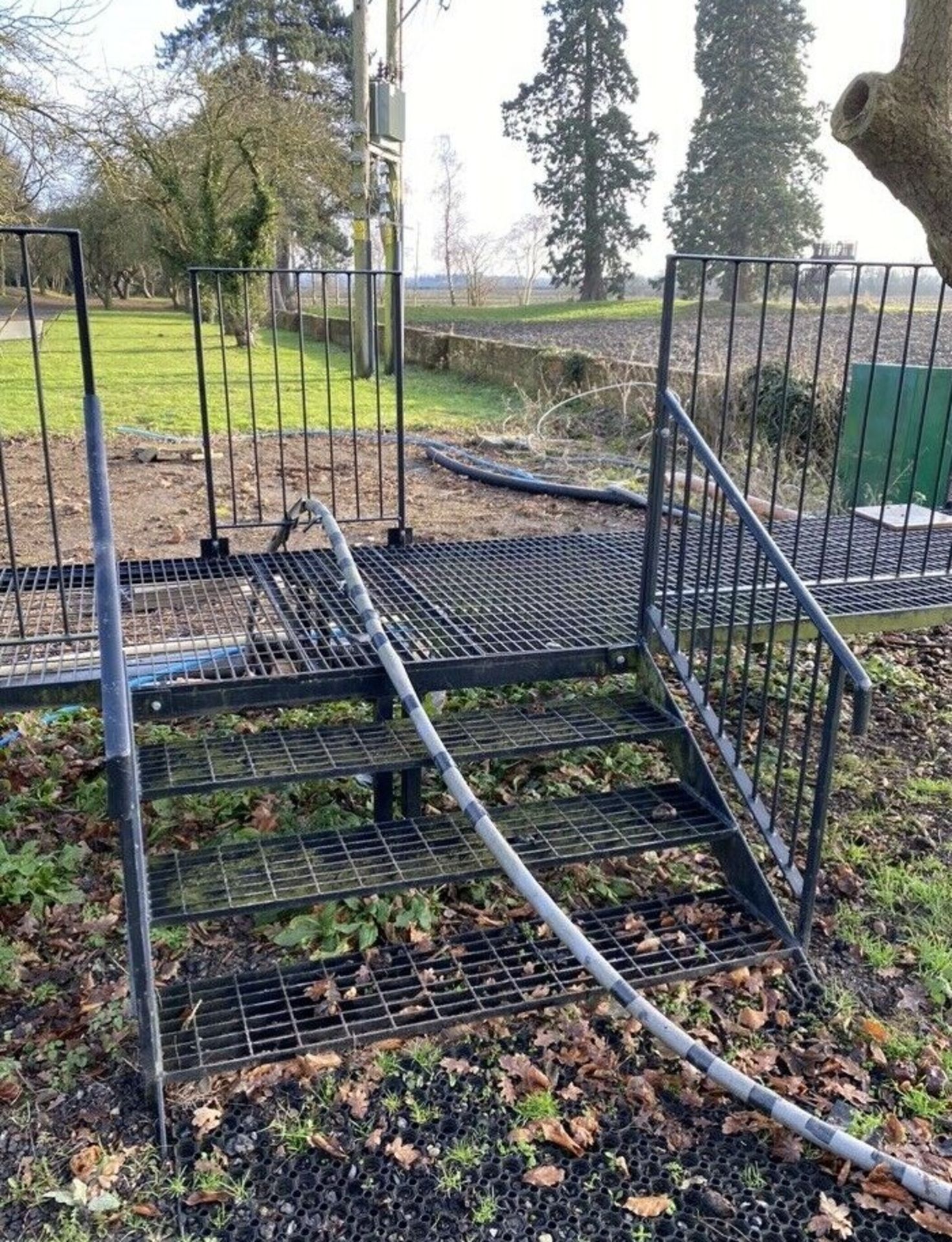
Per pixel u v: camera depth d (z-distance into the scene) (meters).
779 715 3.79
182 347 17.33
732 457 7.11
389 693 2.85
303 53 26.06
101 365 14.23
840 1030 2.27
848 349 3.40
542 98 31.38
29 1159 1.90
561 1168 1.89
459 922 2.62
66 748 3.39
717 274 28.31
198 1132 1.95
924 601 3.43
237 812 3.07
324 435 8.70
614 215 31.77
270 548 4.09
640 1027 2.25
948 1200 1.77
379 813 2.90
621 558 4.02
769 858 2.93
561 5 30.33
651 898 2.73
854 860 2.94
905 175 2.70
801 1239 1.77
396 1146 1.93
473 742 2.78
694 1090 2.08
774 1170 1.90
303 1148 1.93
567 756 3.43
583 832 2.68
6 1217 1.79
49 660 2.82
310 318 19.56
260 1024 2.22
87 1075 2.10
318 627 3.14
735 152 27.33
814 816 2.45
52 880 2.71
